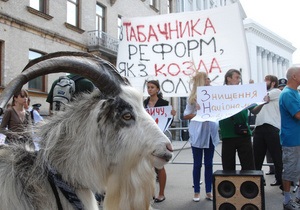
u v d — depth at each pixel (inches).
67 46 642.2
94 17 714.2
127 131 73.8
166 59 253.3
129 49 261.0
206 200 209.9
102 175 74.0
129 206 73.0
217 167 341.7
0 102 62.4
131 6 848.9
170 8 1074.1
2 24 508.1
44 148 72.3
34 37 566.9
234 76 191.8
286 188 183.2
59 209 68.5
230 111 179.2
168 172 324.8
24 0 546.9
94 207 76.0
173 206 196.4
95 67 74.4
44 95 573.9
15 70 530.0
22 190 66.7
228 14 239.9
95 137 72.4
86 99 76.2
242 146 183.6
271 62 1910.7
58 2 619.5
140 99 77.9
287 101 176.4
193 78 206.2
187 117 201.2
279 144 226.4
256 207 152.0
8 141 79.7
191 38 249.1
